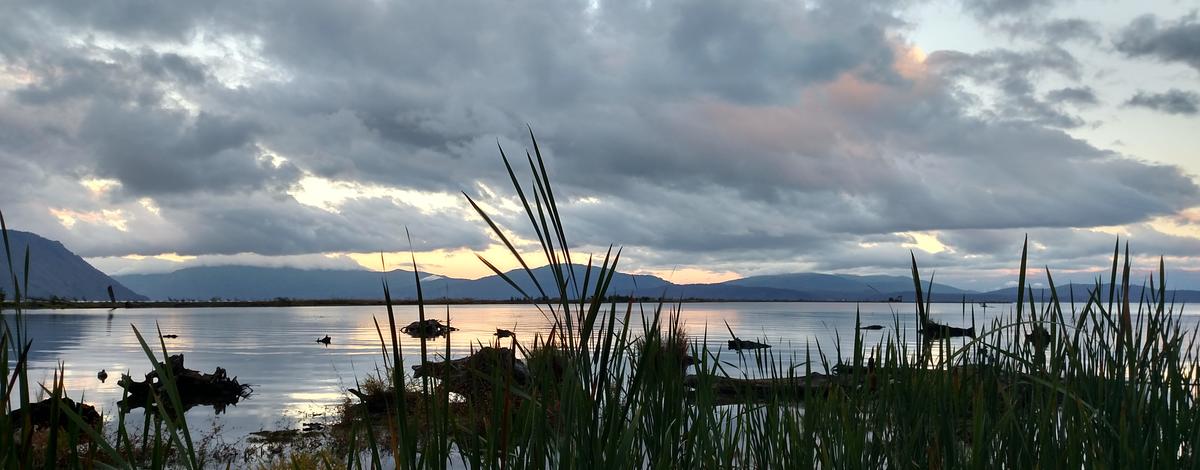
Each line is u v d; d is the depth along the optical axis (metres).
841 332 33.22
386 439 9.16
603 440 1.82
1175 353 2.27
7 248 1.54
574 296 1.71
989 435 2.20
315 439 10.17
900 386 2.50
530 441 1.92
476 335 35.81
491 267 1.64
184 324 57.12
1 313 1.55
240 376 20.28
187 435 1.59
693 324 47.62
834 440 2.63
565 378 1.74
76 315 82.88
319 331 46.62
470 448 2.03
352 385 17.45
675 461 2.38
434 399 1.83
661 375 2.38
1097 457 2.06
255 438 10.67
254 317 76.19
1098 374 2.33
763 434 2.97
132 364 23.84
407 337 36.47
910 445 2.36
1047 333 2.34
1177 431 2.25
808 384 2.68
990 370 2.41
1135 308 2.32
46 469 1.60
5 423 1.55
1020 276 2.21
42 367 22.83
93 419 9.86
